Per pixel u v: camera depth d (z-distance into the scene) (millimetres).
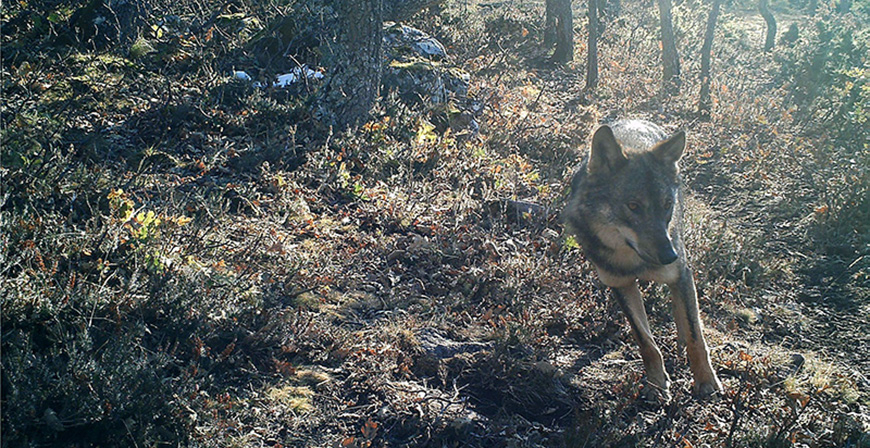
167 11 10664
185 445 3500
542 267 6117
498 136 9414
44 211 4789
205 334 4344
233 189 6629
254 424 3881
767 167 9805
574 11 22641
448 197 7277
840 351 5789
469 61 12875
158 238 4941
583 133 10211
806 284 6941
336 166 7344
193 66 9188
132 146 7184
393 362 4637
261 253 5543
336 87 8227
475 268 5852
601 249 4816
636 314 4840
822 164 9750
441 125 9023
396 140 8273
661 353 5258
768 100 12875
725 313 6117
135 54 9312
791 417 4371
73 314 4035
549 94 13070
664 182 4648
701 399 4723
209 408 3760
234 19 10320
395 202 6828
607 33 18266
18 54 8758
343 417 4098
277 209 6418
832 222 7953
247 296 4746
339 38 8422
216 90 8391
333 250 5969
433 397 4336
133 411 3514
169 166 6926
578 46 16844
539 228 7016
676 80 14438
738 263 6910
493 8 20109
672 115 12469
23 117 6031
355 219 6629
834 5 23406
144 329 4004
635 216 4555
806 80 13648
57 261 4281
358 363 4566
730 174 9742
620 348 5348
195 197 6027
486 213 7168
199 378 3961
